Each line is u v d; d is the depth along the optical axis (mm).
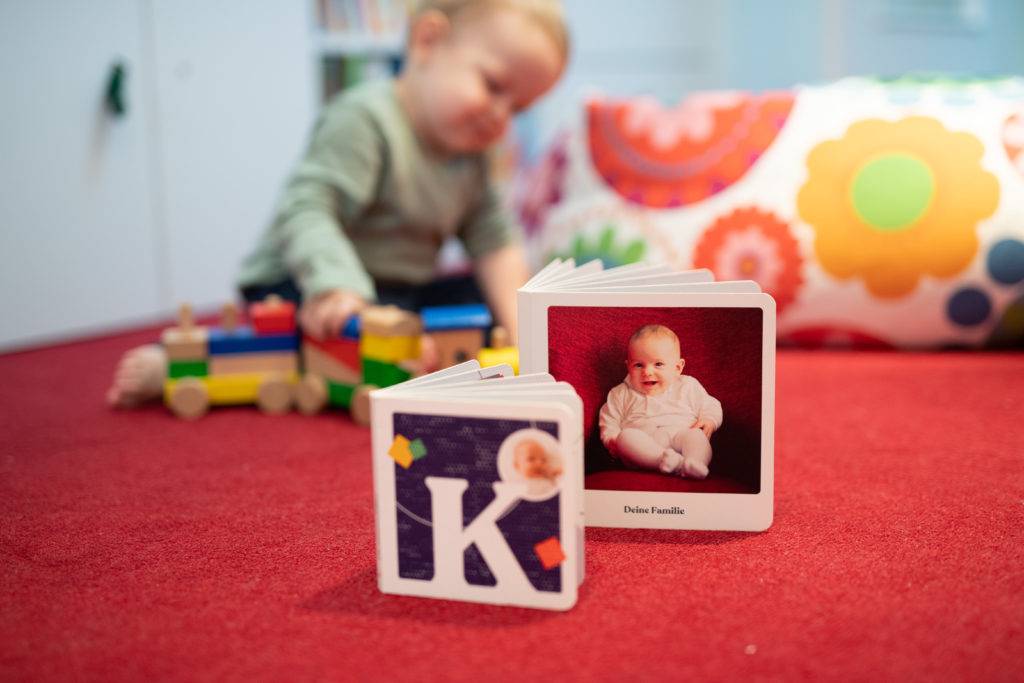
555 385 736
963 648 642
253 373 1388
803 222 1571
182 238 2275
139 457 1147
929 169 1523
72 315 2051
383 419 723
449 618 698
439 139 1543
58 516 939
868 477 1006
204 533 886
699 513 859
